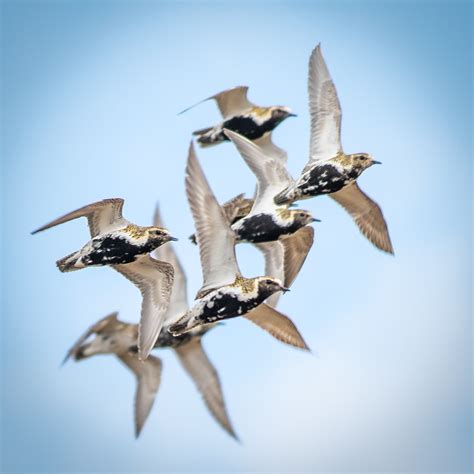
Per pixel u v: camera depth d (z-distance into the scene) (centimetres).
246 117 2188
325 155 1950
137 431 2177
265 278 1739
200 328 2169
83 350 2158
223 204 2034
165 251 2100
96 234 1739
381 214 2088
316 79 1973
